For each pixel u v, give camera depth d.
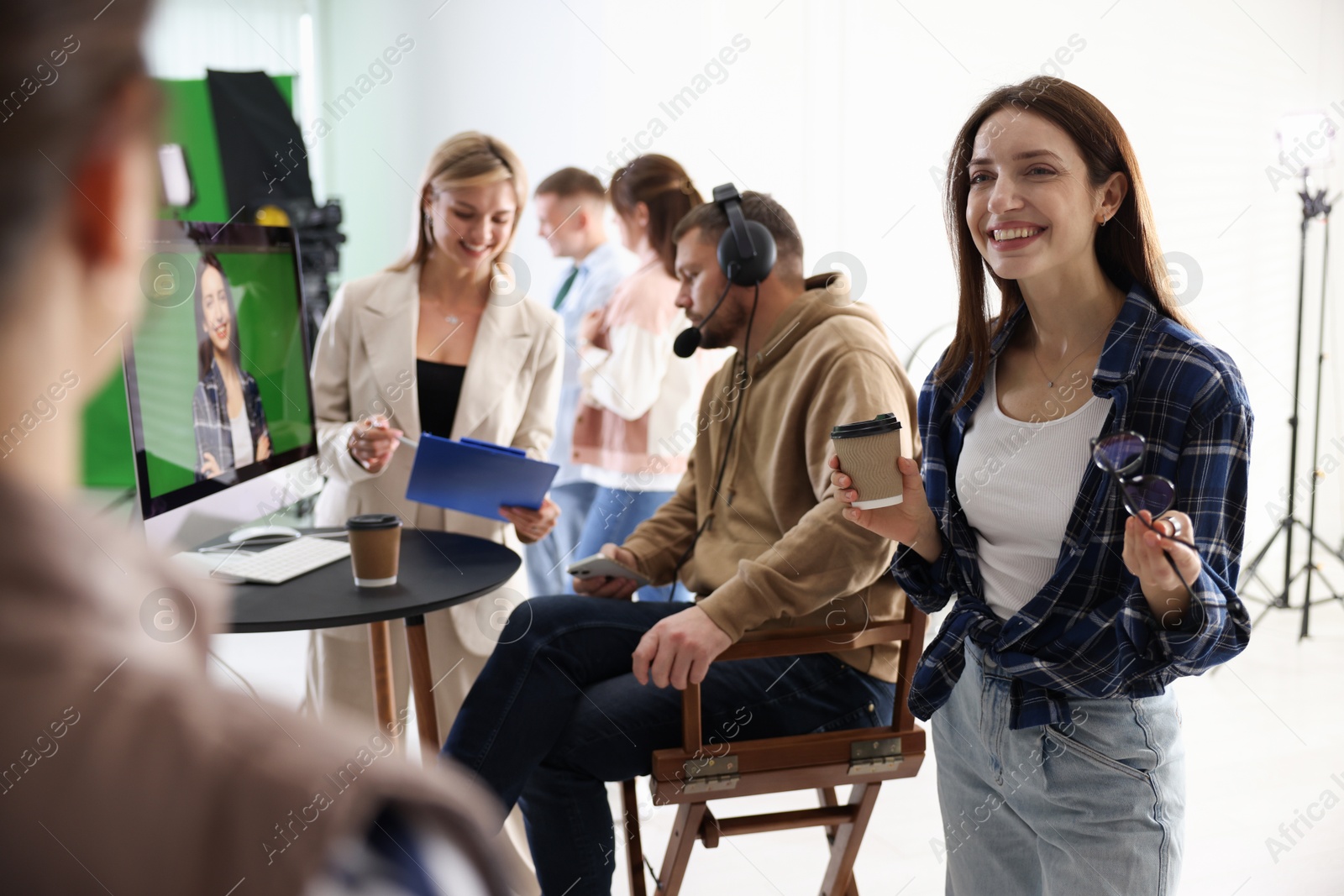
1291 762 2.51
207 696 0.18
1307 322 4.00
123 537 0.19
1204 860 2.07
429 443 1.60
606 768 1.42
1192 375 1.03
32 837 0.16
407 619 1.55
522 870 1.74
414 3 3.89
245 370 1.56
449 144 2.01
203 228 1.43
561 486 2.97
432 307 2.04
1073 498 1.11
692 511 1.74
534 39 3.85
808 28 3.72
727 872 2.00
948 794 1.28
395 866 0.17
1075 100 1.10
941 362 1.30
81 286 0.17
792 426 1.53
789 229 1.65
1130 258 1.14
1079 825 1.11
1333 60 3.94
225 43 3.80
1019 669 1.12
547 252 3.72
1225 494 1.02
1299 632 3.45
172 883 0.17
